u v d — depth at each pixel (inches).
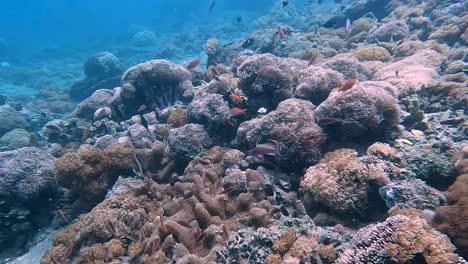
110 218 50.6
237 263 37.9
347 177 43.7
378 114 50.8
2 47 432.5
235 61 88.9
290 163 53.6
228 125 67.8
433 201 38.9
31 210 69.2
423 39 123.7
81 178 64.7
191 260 38.2
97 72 223.6
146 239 46.2
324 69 65.8
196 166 57.4
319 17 234.2
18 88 284.5
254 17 447.2
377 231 32.0
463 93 66.5
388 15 169.6
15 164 68.9
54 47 476.4
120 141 76.6
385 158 46.0
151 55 348.8
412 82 71.6
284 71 65.6
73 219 67.7
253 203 48.1
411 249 28.2
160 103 97.7
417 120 61.2
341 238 37.9
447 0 136.7
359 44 136.1
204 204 48.7
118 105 102.2
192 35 366.6
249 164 57.8
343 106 51.5
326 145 53.9
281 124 54.1
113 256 46.3
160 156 69.3
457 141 55.1
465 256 32.1
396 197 40.0
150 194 59.3
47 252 53.5
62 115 192.2
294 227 41.1
